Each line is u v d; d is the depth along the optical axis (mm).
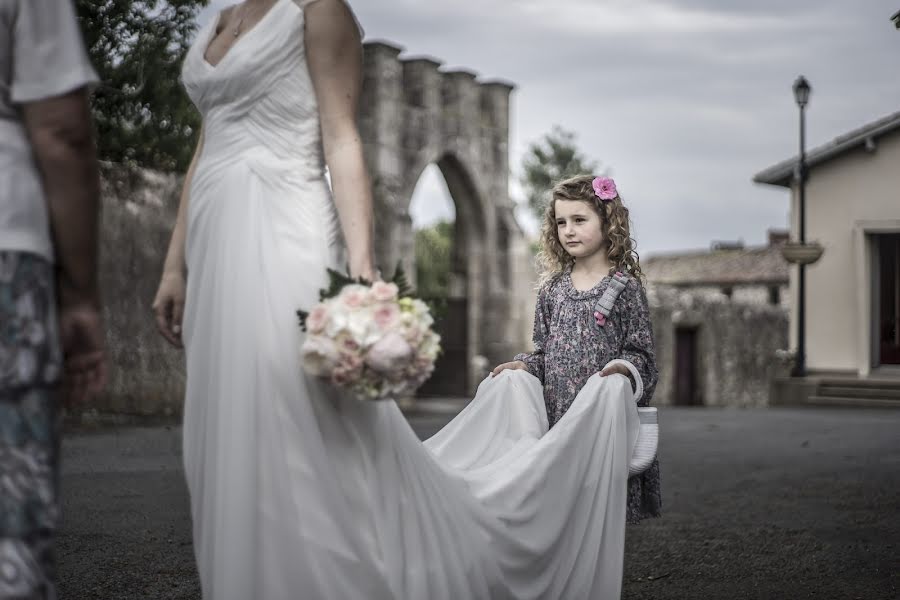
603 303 3859
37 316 2025
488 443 3627
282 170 2750
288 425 2607
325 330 2510
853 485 8055
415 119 29172
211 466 2602
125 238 13773
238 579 2521
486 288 32344
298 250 2727
